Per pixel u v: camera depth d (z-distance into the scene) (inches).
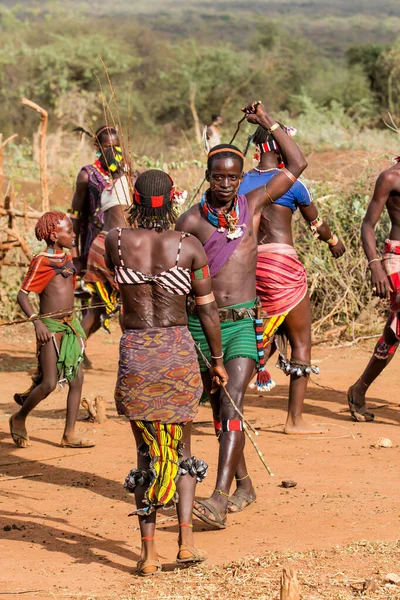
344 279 1332.4
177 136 4126.5
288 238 772.6
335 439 804.6
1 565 533.6
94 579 510.9
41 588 496.1
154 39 5329.7
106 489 684.1
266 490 667.4
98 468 736.3
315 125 2719.0
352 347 1221.7
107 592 488.7
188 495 528.1
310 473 705.0
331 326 1304.1
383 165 1478.8
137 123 3991.1
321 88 4581.7
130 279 516.7
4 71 4045.3
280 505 632.4
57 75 4030.5
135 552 555.8
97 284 1021.2
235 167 601.0
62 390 1027.3
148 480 523.5
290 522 596.4
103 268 1013.8
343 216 1366.9
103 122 3892.7
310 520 598.2
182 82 4365.2
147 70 4712.1
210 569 517.7
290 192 761.6
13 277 1413.6
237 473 634.2
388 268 821.9
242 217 617.9
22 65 4052.7
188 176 1530.5
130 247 520.1
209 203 617.6
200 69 4434.1
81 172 1066.1
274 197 637.9
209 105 4392.2
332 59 6919.3
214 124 2246.6
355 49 4835.1
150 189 522.3
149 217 524.1
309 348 810.8
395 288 819.4
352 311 1299.2
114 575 516.7
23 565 533.0
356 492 655.8
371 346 1225.4
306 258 1327.5
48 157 2719.0
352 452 762.2
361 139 2502.5
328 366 1115.3
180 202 537.0
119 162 1027.3
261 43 5629.9
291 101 4448.8
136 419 514.9
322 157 2226.9
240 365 612.1
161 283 516.7
